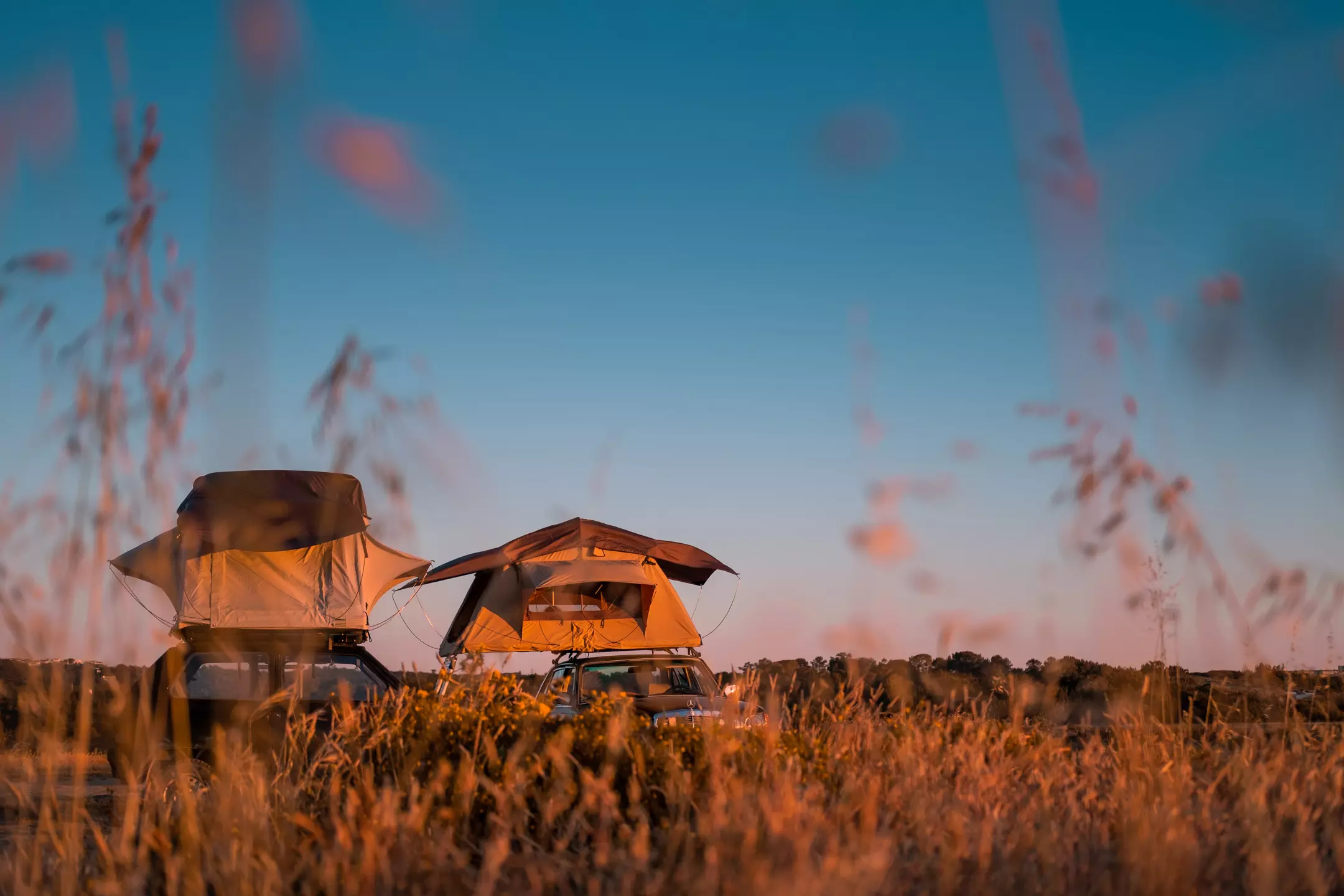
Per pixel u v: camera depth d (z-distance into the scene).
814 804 3.66
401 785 4.08
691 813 3.98
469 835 3.83
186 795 3.46
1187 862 3.17
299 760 4.38
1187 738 4.32
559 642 12.45
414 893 3.12
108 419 2.89
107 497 2.95
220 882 3.24
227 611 9.55
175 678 3.89
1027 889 3.11
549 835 3.67
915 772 4.02
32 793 3.14
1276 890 3.07
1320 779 3.96
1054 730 4.56
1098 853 3.43
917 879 3.20
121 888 3.31
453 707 4.61
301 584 9.93
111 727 3.23
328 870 3.19
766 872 2.74
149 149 2.90
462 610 12.46
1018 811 3.83
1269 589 3.80
